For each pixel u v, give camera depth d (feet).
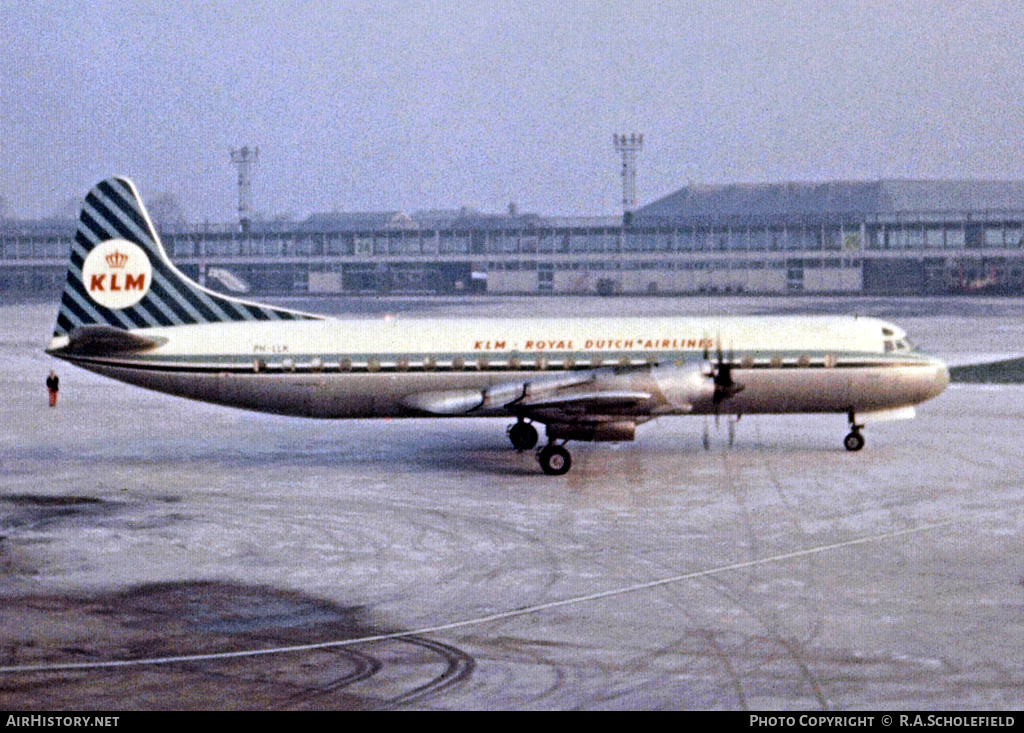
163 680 104.22
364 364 214.69
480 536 157.38
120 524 165.37
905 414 223.10
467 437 249.55
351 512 173.06
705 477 198.70
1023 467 206.59
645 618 121.08
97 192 217.56
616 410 197.57
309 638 115.55
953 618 120.06
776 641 113.50
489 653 110.93
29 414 293.02
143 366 215.31
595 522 165.17
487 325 219.82
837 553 146.41
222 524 165.37
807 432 250.57
